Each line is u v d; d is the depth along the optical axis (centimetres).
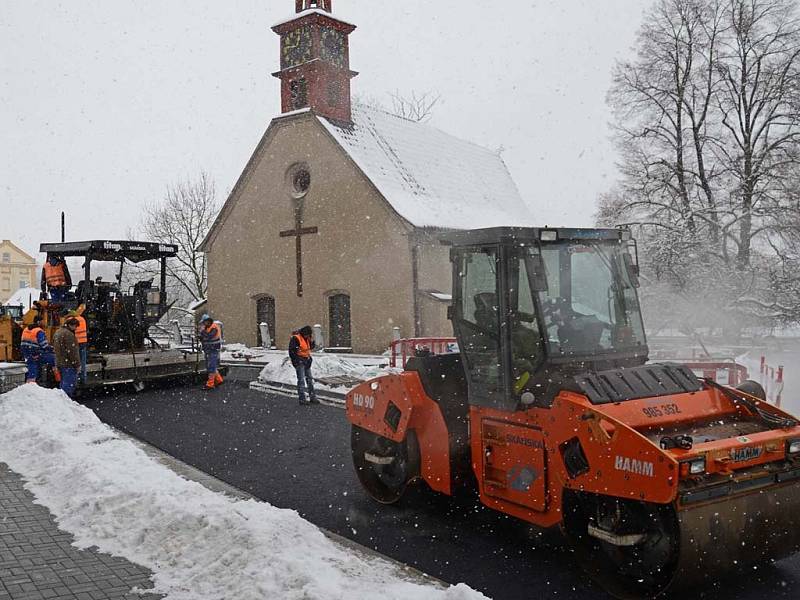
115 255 1686
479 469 663
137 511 657
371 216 2600
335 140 2681
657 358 1847
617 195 3047
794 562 610
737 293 2841
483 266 664
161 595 507
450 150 3444
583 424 551
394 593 479
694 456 504
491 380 646
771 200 2864
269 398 1536
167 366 1656
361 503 786
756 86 2959
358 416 793
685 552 502
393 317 2548
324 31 2798
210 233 3130
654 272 2830
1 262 7644
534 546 649
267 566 520
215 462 974
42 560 571
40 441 923
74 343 1380
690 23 2938
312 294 2786
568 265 656
